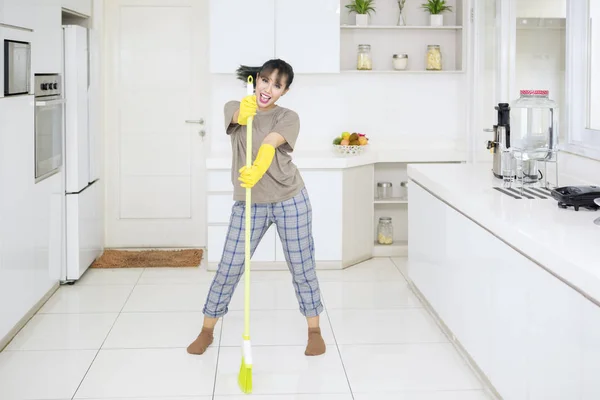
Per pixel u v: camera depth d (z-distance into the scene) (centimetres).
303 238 337
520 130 422
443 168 429
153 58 568
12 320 367
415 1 549
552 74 397
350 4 548
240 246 337
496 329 286
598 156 347
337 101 551
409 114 555
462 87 554
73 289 462
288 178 330
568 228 261
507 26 456
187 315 409
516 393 266
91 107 505
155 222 580
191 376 322
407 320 398
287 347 358
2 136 350
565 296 221
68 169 464
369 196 533
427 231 401
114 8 564
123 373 325
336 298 440
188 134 574
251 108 305
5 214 355
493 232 286
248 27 510
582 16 363
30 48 390
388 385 312
